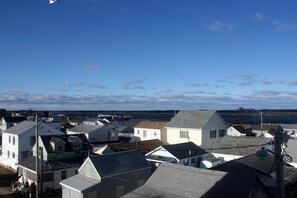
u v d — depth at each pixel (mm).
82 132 57438
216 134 48531
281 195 11508
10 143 44781
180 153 37031
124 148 44656
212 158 38625
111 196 27016
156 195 19688
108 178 26969
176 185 20125
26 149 43219
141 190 20750
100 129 58656
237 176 18641
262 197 18312
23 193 31719
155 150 38000
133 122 87000
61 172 34656
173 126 49688
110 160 28641
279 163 11641
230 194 17469
